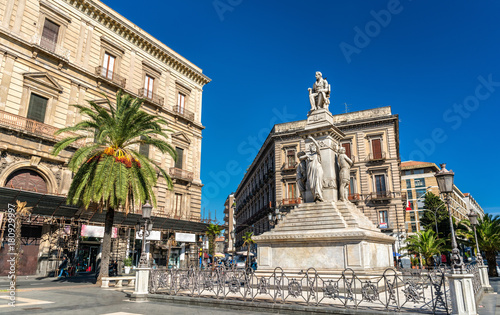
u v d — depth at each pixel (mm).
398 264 33781
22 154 22125
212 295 10938
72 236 25172
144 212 13070
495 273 27188
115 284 18500
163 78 34344
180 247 33594
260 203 54625
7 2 22672
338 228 12219
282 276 9594
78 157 17344
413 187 70250
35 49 23406
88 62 27344
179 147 34750
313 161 14305
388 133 40031
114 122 19297
